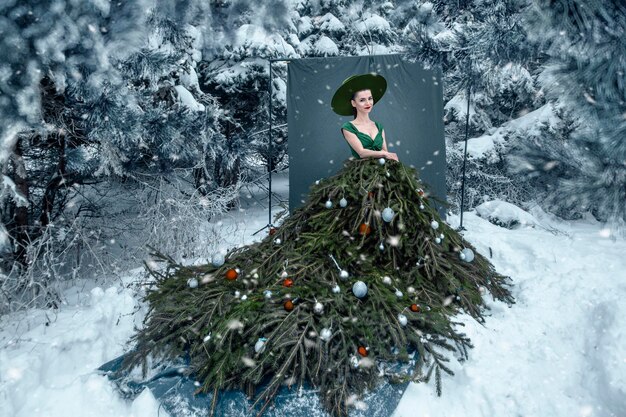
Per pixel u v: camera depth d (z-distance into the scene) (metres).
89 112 3.96
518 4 3.64
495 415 2.52
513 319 3.40
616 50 2.82
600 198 3.12
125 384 2.73
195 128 5.08
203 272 3.46
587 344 3.08
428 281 3.34
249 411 2.45
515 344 3.10
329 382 2.55
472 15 5.76
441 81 6.04
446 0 5.92
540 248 4.75
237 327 2.69
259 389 2.55
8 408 2.51
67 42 3.12
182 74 7.03
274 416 2.44
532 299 3.68
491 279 3.71
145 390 2.63
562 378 2.79
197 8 4.27
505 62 4.00
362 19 11.80
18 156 4.11
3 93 3.01
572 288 3.76
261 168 9.80
